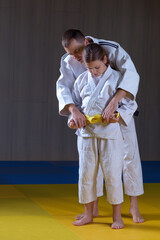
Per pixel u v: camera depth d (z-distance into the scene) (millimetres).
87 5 8703
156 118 9062
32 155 8602
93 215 3889
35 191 5145
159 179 6535
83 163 3533
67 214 3982
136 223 3686
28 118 8570
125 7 8852
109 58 3633
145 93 8992
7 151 8500
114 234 3326
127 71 3521
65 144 8734
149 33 8969
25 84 8531
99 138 3479
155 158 9102
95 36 8750
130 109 3568
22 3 8461
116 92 3486
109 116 3383
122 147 3541
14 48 8461
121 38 8859
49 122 8656
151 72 9008
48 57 8602
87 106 3482
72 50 3521
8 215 3873
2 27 8398
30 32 8516
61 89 3777
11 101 8492
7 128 8492
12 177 6316
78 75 3793
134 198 3812
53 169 7363
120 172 3508
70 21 8656
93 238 3203
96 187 3576
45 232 3338
